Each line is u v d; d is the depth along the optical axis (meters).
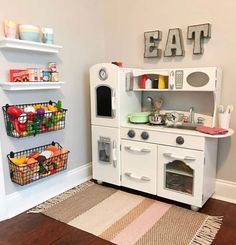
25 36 2.12
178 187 2.38
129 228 2.06
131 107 2.71
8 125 2.14
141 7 2.79
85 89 2.94
